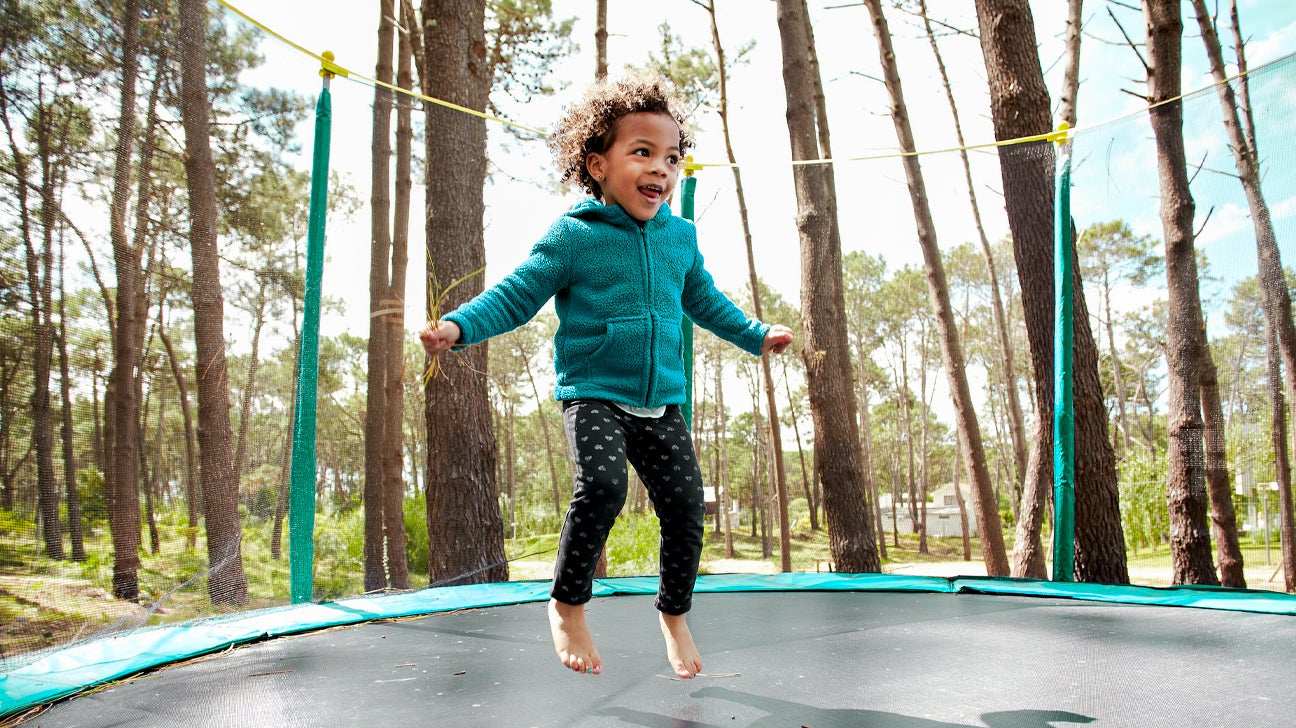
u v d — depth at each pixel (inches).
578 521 55.2
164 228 87.5
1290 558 130.6
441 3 177.6
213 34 92.5
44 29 78.2
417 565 151.9
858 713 51.3
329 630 87.1
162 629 80.7
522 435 1189.7
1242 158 126.9
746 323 67.1
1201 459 137.8
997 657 68.5
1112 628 82.5
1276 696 54.3
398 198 132.1
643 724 49.3
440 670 65.7
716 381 959.0
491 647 76.0
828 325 220.8
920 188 284.0
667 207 68.5
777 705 53.5
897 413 1008.2
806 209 226.1
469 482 154.7
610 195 65.3
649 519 306.5
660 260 63.7
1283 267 123.0
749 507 1371.8
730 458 1278.3
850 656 69.6
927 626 85.1
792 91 231.8
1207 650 70.1
